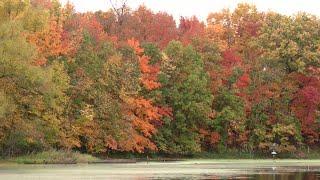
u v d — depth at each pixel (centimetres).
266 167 5047
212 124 7188
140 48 6875
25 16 4772
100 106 6022
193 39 7562
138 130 6475
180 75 6925
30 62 4850
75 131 5800
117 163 5359
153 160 6269
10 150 5312
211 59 7425
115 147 6084
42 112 5391
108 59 6297
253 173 4028
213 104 7325
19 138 5172
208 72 7238
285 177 3622
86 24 7006
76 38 6041
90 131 5953
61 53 5862
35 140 5234
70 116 5825
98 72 6128
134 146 6288
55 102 5338
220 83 7331
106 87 6216
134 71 6388
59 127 5581
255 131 7550
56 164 4934
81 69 6006
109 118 6094
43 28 4872
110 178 3347
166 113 6738
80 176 3488
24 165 4669
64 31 6197
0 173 3688
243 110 7400
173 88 6831
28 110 5181
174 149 6869
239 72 7469
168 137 6875
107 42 6431
